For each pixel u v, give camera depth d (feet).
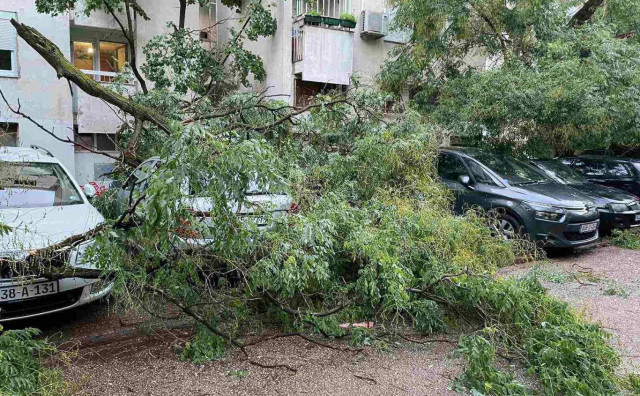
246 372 12.23
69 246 12.97
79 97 44.50
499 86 31.40
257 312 15.07
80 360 12.64
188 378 11.83
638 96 31.42
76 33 49.67
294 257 12.94
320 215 14.60
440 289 15.12
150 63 35.76
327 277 13.34
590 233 26.94
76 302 14.64
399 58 39.73
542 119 31.68
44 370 10.98
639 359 13.87
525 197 25.80
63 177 19.97
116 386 11.34
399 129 21.39
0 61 41.19
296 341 14.24
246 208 11.94
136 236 11.99
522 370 13.00
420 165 20.30
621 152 50.88
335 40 48.06
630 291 20.48
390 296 13.75
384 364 12.96
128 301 12.27
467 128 32.53
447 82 37.96
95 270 13.37
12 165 18.79
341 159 19.98
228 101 22.35
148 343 13.79
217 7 55.26
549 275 22.31
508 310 14.20
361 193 19.43
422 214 17.03
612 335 14.14
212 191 10.35
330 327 14.11
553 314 14.08
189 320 15.07
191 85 35.60
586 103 29.81
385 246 14.46
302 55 46.93
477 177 27.89
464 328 15.20
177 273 12.93
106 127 45.78
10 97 41.52
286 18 47.85
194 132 10.03
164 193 9.75
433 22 35.60
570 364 12.17
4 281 13.16
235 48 41.37
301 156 19.38
